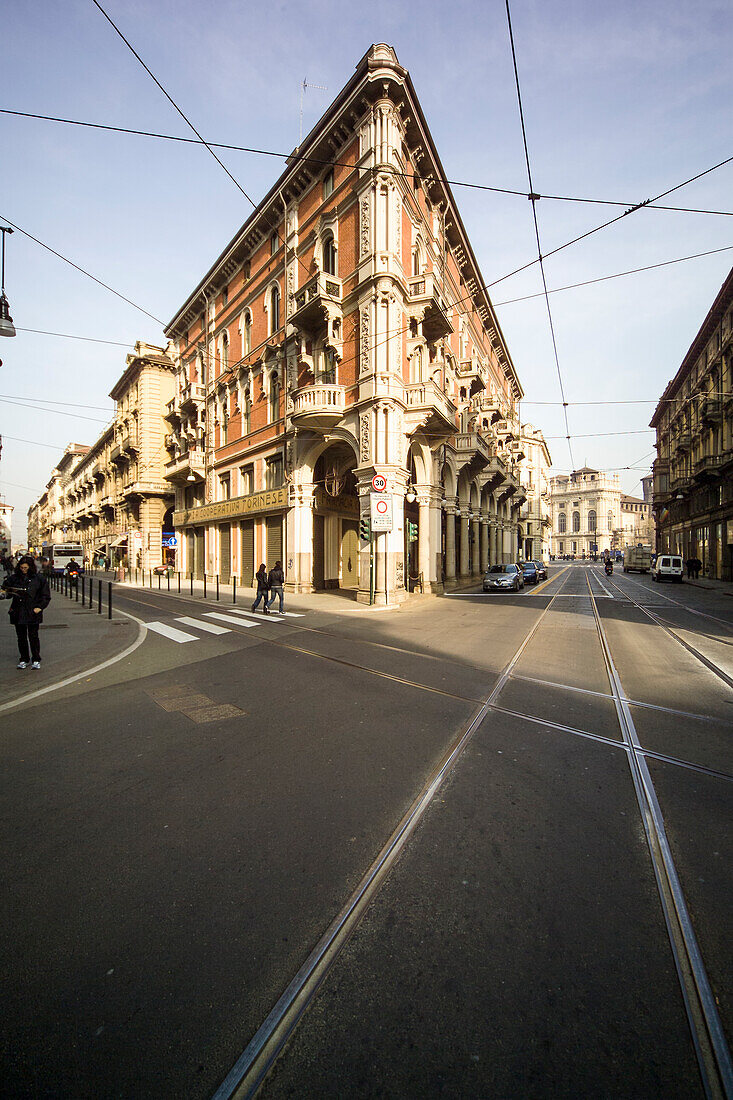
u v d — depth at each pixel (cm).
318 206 1956
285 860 277
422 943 219
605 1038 176
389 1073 164
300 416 1766
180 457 3281
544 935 223
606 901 244
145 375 3725
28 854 286
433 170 1944
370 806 335
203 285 2891
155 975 201
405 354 1777
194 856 282
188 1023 181
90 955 211
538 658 805
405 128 1752
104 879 262
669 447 5103
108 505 4766
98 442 5188
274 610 1526
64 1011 186
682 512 4438
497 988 196
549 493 10044
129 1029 179
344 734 470
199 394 2989
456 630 1106
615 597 2048
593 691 614
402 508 1730
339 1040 176
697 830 307
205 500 2967
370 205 1650
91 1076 163
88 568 5481
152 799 350
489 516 3378
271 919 232
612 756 418
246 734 473
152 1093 158
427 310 1794
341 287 1800
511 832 304
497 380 3919
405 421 1736
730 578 3155
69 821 322
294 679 676
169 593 2233
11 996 192
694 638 1004
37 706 577
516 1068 166
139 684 667
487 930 226
